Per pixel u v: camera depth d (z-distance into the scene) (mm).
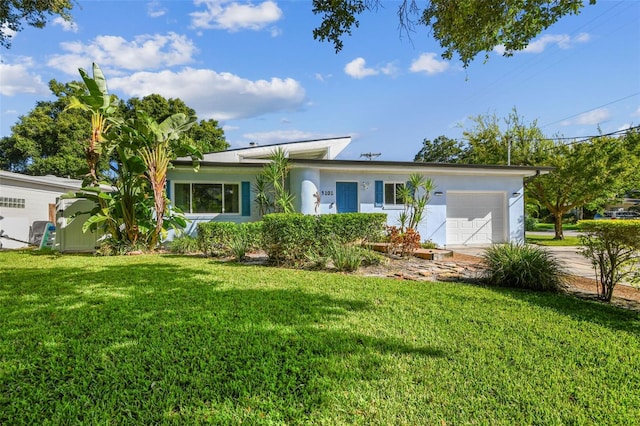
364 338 3324
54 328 3543
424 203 11430
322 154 16031
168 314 3996
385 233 11109
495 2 4660
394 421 2086
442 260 9000
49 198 14633
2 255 9797
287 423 2055
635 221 4977
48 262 8078
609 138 15523
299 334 3418
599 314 4355
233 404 2236
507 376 2652
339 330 3541
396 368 2734
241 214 12203
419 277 6738
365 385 2475
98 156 9969
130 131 9430
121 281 5801
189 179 11773
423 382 2533
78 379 2527
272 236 7758
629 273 5188
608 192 15859
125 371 2639
